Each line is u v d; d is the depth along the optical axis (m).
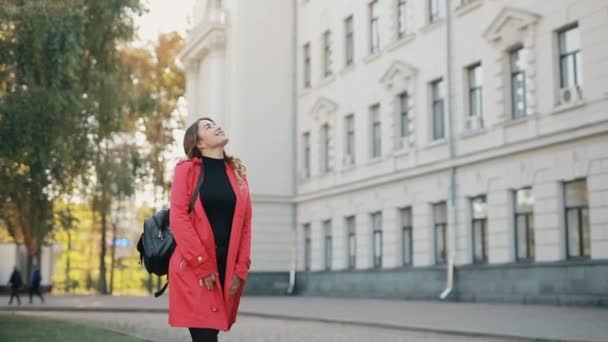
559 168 23.42
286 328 16.98
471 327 15.09
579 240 22.88
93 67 20.92
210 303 4.87
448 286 28.16
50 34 17.38
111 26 20.45
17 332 14.30
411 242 32.25
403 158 32.22
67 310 27.98
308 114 42.25
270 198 43.09
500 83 26.20
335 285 38.22
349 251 37.78
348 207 37.34
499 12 26.09
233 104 43.47
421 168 30.56
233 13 44.38
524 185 24.92
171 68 54.03
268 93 43.91
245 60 43.72
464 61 28.30
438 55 30.08
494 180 26.45
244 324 18.58
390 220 33.38
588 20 22.52
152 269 5.14
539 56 24.44
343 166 37.69
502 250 25.83
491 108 26.72
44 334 13.85
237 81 43.47
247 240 5.14
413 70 31.44
